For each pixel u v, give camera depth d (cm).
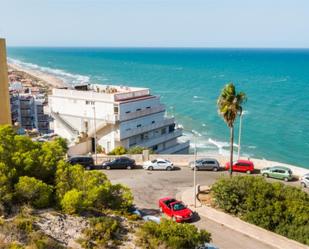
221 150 8738
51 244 2094
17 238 2100
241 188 3619
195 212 3653
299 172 4853
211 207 3766
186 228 2453
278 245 3027
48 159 2828
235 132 10306
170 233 2391
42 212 2412
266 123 11125
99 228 2306
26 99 10644
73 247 2145
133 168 5144
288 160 8194
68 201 2466
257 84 18738
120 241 2294
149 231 2403
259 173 4962
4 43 4203
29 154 2747
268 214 3319
